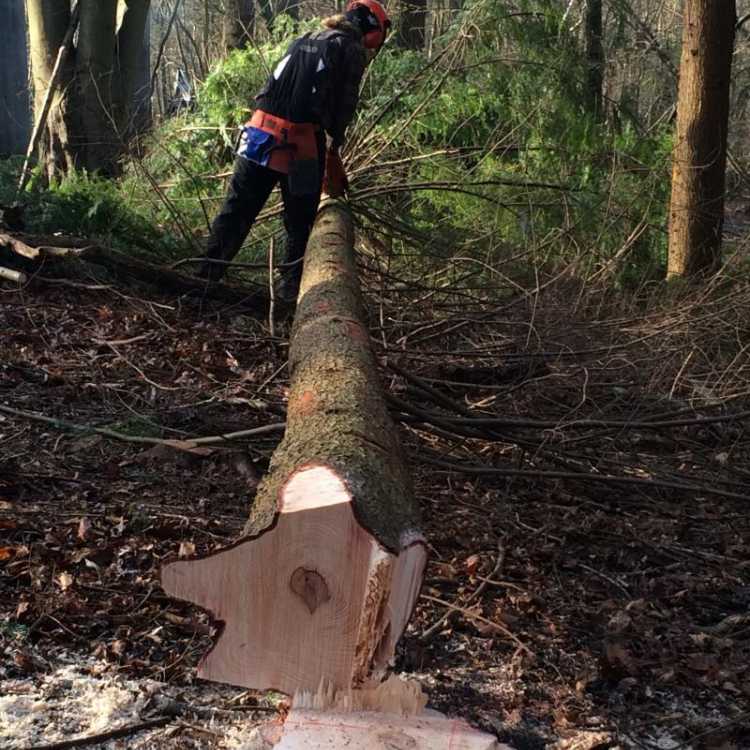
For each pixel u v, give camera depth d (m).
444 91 8.28
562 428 4.82
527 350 5.71
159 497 3.74
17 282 5.93
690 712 2.74
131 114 10.52
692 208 7.58
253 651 2.03
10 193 7.02
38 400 4.57
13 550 3.19
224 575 2.01
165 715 2.50
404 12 10.73
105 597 3.03
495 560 3.53
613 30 12.52
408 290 6.23
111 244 6.57
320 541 1.96
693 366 5.77
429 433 4.59
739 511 4.38
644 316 6.28
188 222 7.90
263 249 7.32
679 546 3.94
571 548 3.79
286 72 5.96
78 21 10.44
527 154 8.30
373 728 1.99
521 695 2.72
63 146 10.38
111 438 4.20
